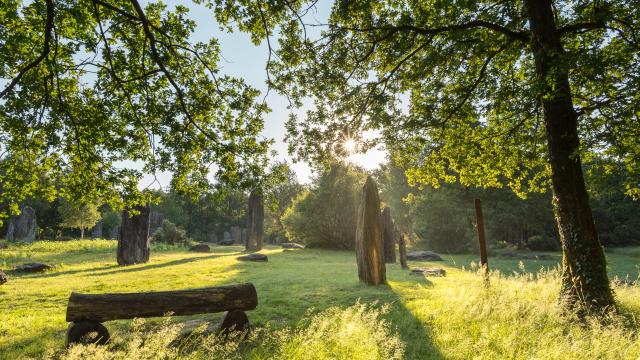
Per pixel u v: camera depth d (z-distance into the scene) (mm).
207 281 13414
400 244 19188
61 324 7680
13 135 9562
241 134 11078
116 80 9711
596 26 8570
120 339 5418
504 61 11719
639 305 8164
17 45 8656
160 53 10039
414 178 14039
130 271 16469
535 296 8648
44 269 16578
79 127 10133
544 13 8516
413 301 9234
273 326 7230
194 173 10844
